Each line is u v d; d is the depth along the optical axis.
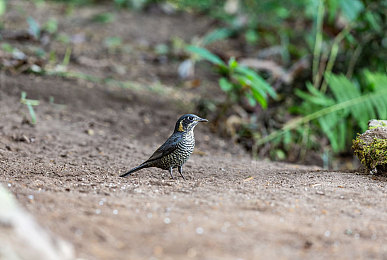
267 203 6.55
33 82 14.72
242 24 22.14
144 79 17.06
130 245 4.97
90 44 19.86
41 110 13.06
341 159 14.71
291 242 5.25
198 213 6.00
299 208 6.39
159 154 8.66
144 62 18.95
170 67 18.92
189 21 24.62
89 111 13.71
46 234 4.79
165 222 5.62
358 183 7.98
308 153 14.39
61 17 23.06
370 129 9.11
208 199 6.71
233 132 13.86
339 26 15.96
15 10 22.78
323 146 14.62
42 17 22.44
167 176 9.16
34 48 17.41
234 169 9.93
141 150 11.38
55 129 11.95
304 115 14.01
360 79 16.20
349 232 5.61
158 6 25.58
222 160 11.30
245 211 6.17
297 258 4.87
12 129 11.36
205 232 5.36
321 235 5.47
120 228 5.39
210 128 14.33
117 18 24.00
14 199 6.18
